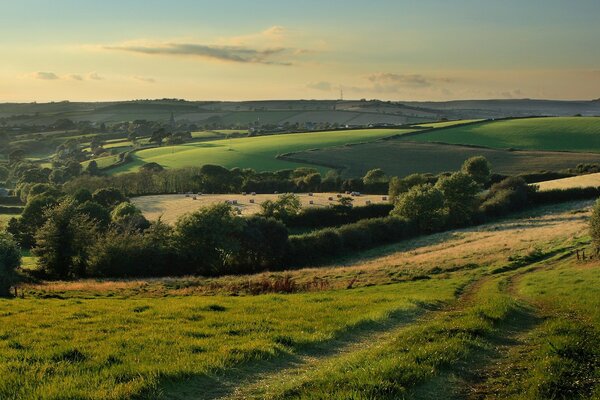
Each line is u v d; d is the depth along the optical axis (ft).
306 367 49.75
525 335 63.46
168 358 49.67
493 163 520.42
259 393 41.39
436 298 98.53
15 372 44.50
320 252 251.39
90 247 214.90
